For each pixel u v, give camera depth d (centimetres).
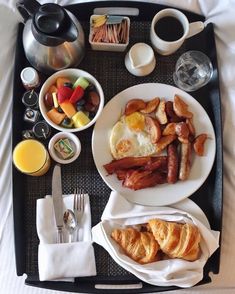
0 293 67
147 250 60
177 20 65
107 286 63
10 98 69
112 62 69
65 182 66
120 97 66
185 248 59
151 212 62
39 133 65
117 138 64
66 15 56
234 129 67
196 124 66
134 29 69
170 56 69
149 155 64
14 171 64
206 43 69
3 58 68
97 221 65
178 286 62
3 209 68
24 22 67
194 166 65
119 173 64
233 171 67
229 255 66
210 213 66
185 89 68
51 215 64
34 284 63
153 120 64
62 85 64
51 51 61
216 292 67
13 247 68
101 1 68
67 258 62
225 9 68
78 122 63
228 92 68
